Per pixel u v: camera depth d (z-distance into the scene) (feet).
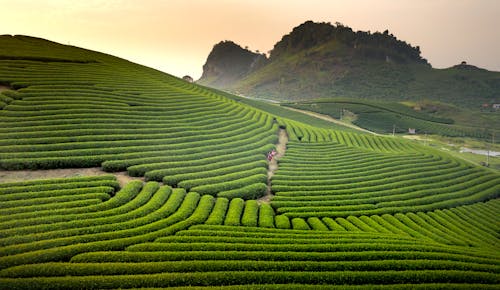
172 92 240.32
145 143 156.25
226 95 375.45
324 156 194.29
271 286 67.77
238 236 94.43
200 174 136.98
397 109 548.72
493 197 173.58
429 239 109.40
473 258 89.51
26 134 138.62
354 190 146.61
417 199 146.72
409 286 71.67
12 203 95.76
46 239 80.89
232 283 70.49
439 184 170.50
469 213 144.66
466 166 210.18
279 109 390.63
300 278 73.05
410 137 409.49
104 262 73.92
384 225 118.32
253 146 183.73
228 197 125.70
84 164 132.77
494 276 79.36
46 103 168.66
